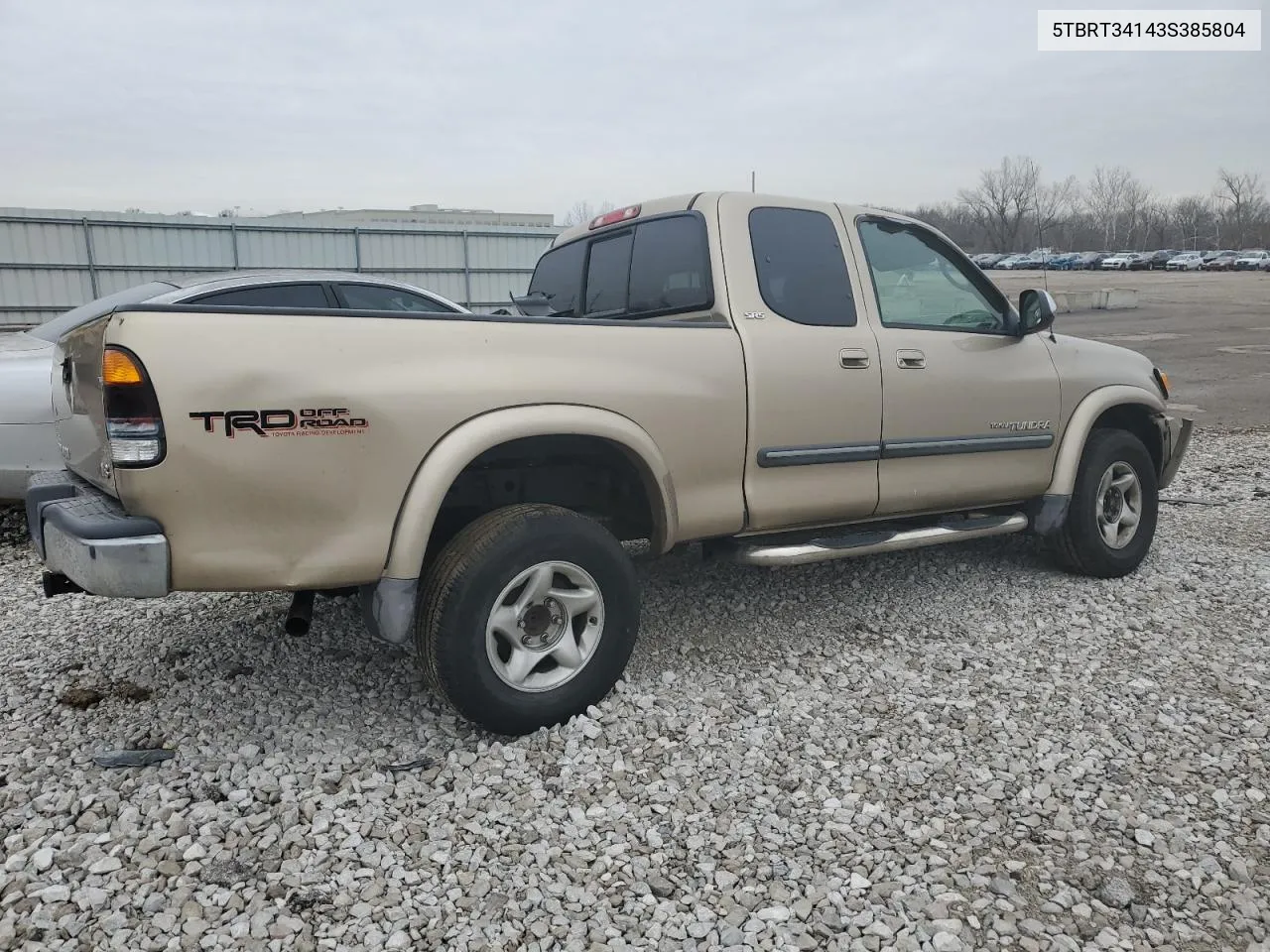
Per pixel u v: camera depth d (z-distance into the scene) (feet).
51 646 13.76
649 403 11.40
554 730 10.93
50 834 8.96
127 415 8.71
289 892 8.17
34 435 17.15
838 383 13.14
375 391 9.57
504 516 10.53
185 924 7.75
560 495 12.82
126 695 12.05
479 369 10.24
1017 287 139.54
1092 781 9.98
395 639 9.93
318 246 77.30
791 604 15.46
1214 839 9.00
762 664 13.00
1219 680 12.49
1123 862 8.66
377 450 9.62
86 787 9.79
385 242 79.36
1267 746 10.74
